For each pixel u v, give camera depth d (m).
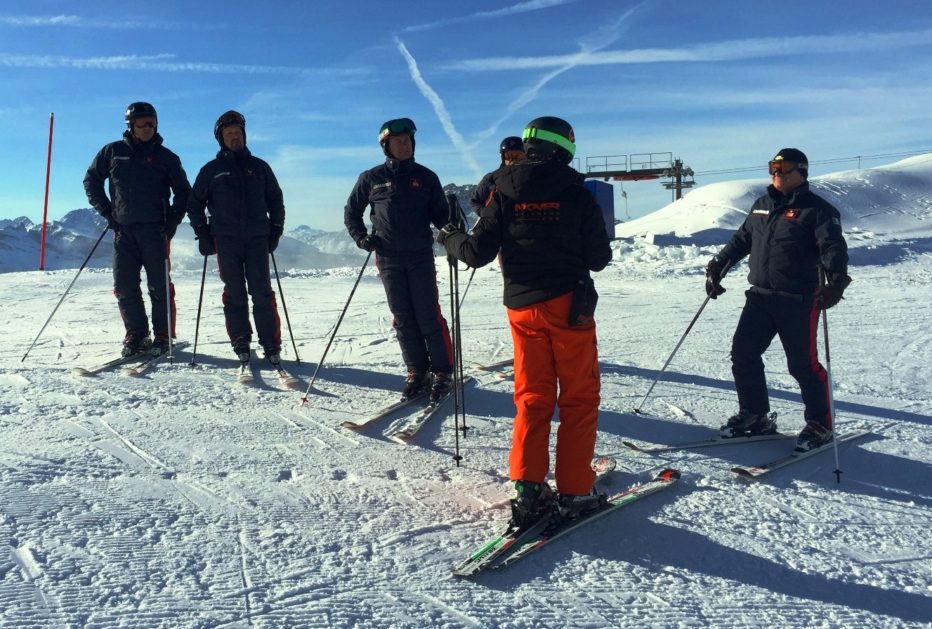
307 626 2.11
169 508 2.83
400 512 2.97
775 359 6.23
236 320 5.24
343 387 4.87
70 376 4.87
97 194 5.34
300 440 3.77
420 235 4.55
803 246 3.82
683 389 5.10
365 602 2.26
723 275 4.32
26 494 2.82
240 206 5.05
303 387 4.80
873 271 14.93
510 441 3.90
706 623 2.25
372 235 4.54
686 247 17.97
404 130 4.47
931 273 14.33
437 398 4.45
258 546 2.58
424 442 3.85
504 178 2.88
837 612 2.35
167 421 3.95
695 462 3.71
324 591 2.31
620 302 10.01
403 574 2.47
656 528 2.92
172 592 2.23
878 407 4.78
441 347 4.62
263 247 5.22
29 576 2.25
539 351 2.86
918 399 5.00
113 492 2.94
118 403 4.25
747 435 4.09
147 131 5.20
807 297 3.85
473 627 2.16
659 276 13.99
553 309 2.82
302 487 3.16
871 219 32.56
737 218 31.16
